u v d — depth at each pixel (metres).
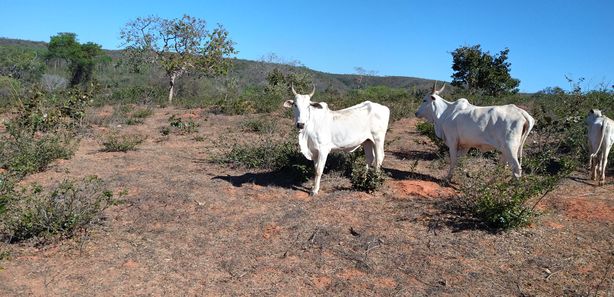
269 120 15.23
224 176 8.55
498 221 6.00
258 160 9.11
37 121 11.70
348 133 7.57
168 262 5.25
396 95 23.38
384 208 6.85
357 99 20.27
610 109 13.22
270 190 7.68
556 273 5.01
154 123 15.79
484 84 23.67
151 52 25.17
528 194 6.17
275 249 5.61
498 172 6.77
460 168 8.03
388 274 5.04
